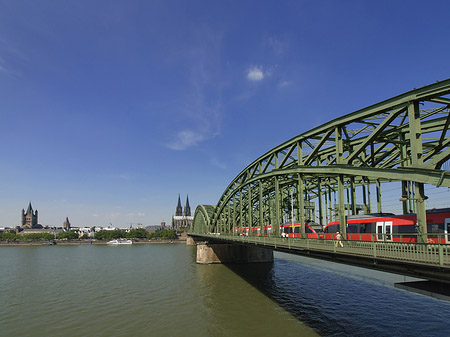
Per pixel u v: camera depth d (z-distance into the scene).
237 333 26.48
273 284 46.34
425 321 28.12
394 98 19.58
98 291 43.31
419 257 13.94
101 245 161.88
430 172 16.44
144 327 28.50
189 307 34.62
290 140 33.62
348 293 39.34
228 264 69.94
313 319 29.41
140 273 58.75
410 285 16.28
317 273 55.50
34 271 63.56
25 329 28.33
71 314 32.62
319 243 21.88
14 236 194.00
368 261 17.72
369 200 38.06
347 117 23.73
